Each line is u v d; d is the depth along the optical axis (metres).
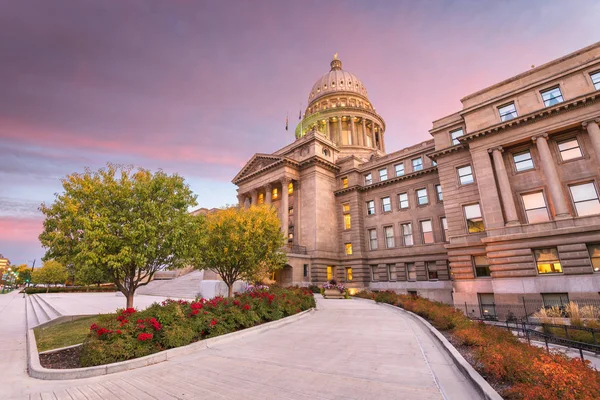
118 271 15.47
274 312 16.55
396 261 39.56
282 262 25.81
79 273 15.27
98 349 8.90
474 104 29.28
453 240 29.59
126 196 15.27
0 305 36.59
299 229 44.31
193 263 18.95
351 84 84.31
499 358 6.77
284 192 44.03
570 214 22.83
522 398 5.49
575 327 13.66
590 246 21.70
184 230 16.41
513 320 20.38
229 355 9.79
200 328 11.80
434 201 37.84
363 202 44.97
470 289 27.50
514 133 25.98
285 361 8.82
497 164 26.41
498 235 25.16
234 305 14.81
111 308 24.59
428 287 36.06
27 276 132.88
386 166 43.72
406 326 14.55
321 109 74.88
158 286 42.84
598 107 22.70
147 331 10.31
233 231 22.17
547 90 25.41
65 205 14.26
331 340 11.66
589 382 5.43
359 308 23.03
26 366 9.54
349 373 7.51
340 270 43.41
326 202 45.00
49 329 16.03
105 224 13.78
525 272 23.31
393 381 6.88
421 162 40.31
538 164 25.19
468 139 28.33
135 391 6.88
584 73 23.73
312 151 46.25
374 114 72.56
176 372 8.16
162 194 16.34
